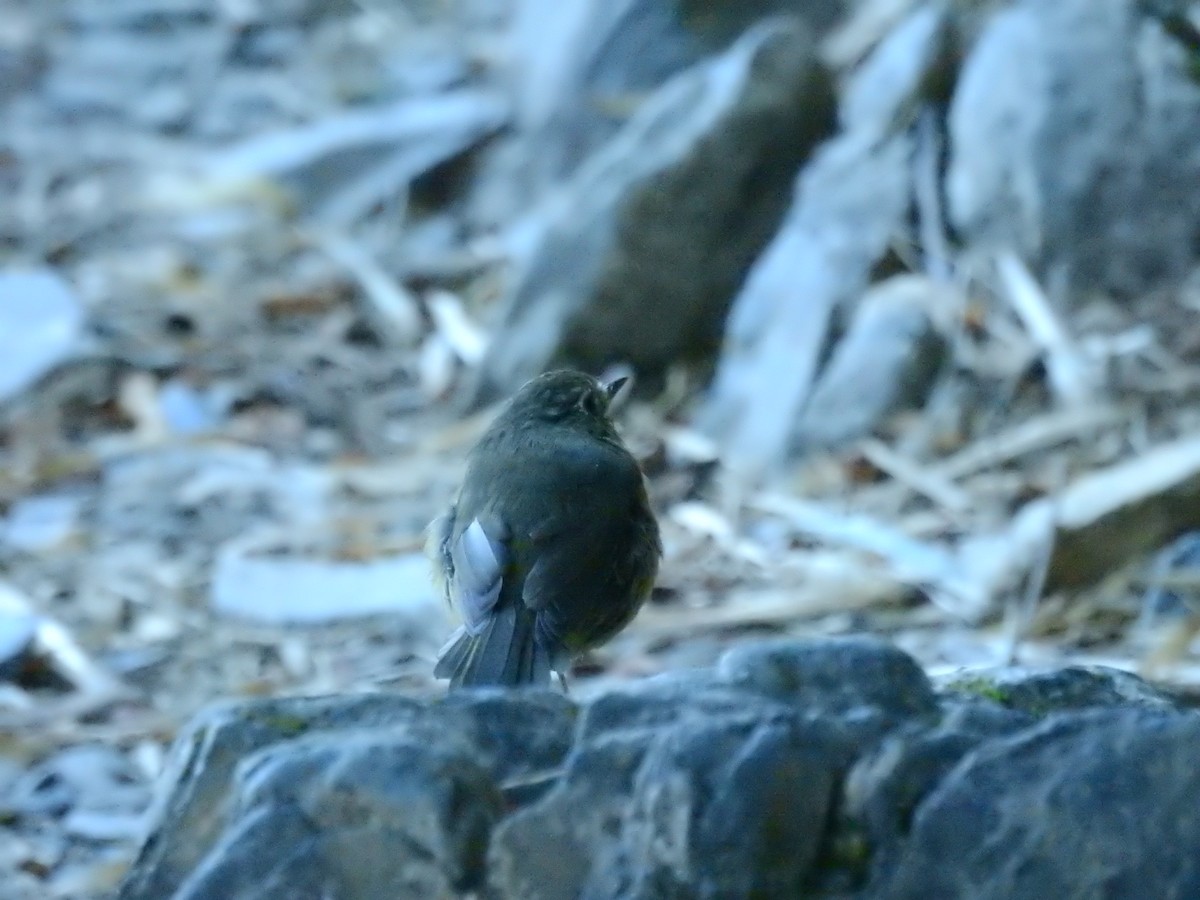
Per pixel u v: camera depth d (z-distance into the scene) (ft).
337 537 42.68
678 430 45.24
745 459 43.57
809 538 40.11
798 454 43.09
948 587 37.55
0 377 50.75
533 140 57.21
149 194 61.16
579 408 27.84
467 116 59.00
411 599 39.50
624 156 47.60
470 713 20.36
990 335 44.14
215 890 19.39
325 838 19.49
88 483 46.68
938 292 44.65
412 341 52.13
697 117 47.39
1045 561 35.60
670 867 19.43
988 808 19.36
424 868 19.47
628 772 19.70
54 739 35.83
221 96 66.08
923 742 19.61
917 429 42.70
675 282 47.06
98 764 34.99
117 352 51.47
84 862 32.14
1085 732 19.62
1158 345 43.45
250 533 43.39
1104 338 43.80
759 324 46.01
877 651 20.43
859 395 43.32
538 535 26.00
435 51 64.49
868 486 41.70
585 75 56.49
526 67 58.85
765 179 47.52
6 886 31.42
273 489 45.34
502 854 19.62
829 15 55.93
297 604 39.83
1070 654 35.19
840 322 45.01
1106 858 19.24
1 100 68.13
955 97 47.83
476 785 19.67
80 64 68.85
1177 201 45.39
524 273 47.96
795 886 19.43
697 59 56.03
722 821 19.31
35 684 38.32
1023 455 41.42
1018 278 44.88
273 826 19.51
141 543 43.39
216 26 69.05
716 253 47.14
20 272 54.54
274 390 50.01
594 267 47.09
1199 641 34.71
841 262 45.62
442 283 54.60
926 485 40.96
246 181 59.93
